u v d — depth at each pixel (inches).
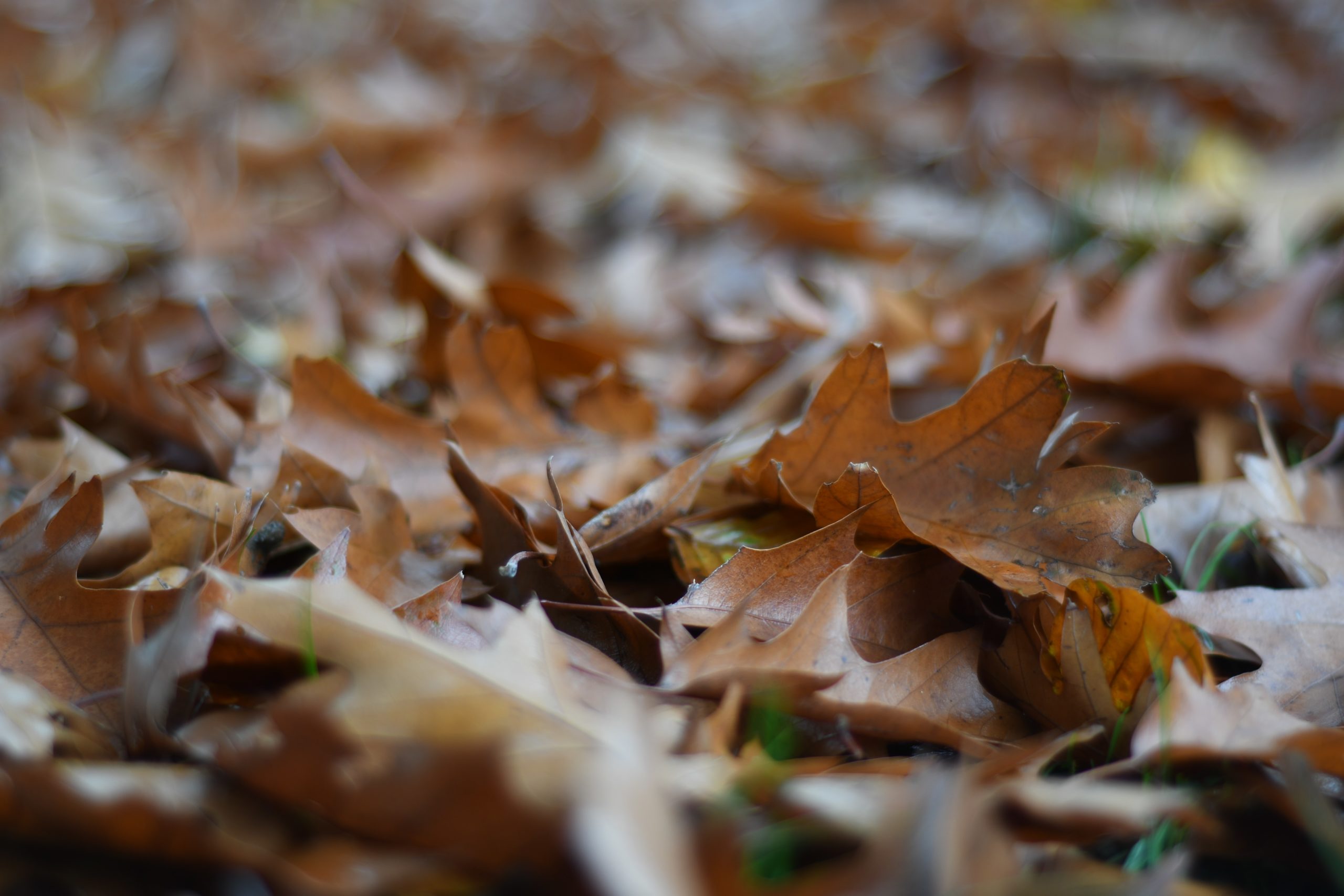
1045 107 75.8
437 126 63.3
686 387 36.1
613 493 31.2
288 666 25.7
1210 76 76.3
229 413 31.7
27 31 75.9
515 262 52.3
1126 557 27.7
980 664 27.7
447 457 31.1
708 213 55.4
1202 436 33.4
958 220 56.6
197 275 47.9
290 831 24.2
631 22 100.0
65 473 29.9
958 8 88.9
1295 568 29.0
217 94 72.7
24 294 37.4
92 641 26.4
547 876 23.9
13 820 23.9
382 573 28.3
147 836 23.7
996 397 28.4
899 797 23.9
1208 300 42.9
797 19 106.7
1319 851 25.0
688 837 23.1
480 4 104.2
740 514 29.5
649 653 27.2
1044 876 24.5
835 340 36.4
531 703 24.8
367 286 46.3
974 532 28.5
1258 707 25.7
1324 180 51.8
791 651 26.1
